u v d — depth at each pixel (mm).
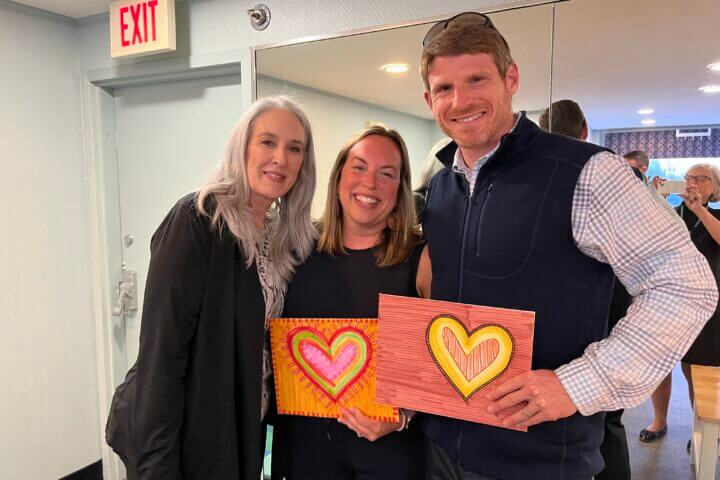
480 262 1009
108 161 2500
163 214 2438
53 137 2346
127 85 2406
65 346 2463
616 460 1377
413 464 1264
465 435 1054
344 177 1254
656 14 1312
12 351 2250
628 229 889
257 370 1170
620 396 893
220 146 2227
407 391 1074
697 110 1264
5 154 2170
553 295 952
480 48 952
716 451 1290
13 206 2213
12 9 2148
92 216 2516
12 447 2275
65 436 2484
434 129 1551
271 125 1172
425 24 1611
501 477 1018
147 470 1043
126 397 1139
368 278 1259
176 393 1060
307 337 1244
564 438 974
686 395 1301
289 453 1319
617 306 1226
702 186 1246
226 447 1129
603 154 920
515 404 949
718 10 1255
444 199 1114
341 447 1266
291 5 1860
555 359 963
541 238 947
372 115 1684
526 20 1451
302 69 1844
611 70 1360
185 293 1059
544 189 946
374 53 1697
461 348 1014
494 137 1006
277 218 1340
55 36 2320
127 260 2584
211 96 2215
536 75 1442
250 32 1963
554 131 1429
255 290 1166
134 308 2570
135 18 2098
